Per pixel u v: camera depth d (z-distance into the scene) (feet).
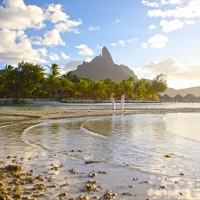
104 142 33.81
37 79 291.79
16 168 20.35
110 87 408.67
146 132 43.88
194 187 16.49
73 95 387.14
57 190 15.60
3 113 89.25
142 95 447.83
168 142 33.88
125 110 123.95
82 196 14.44
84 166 21.68
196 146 31.07
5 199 13.80
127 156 25.72
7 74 295.89
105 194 14.92
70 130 46.14
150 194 15.15
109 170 20.47
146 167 21.50
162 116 85.05
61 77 357.20
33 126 51.85
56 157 25.03
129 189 15.99
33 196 14.55
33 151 27.78
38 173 19.42
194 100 456.04
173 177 18.67
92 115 87.15
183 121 65.82
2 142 33.22
